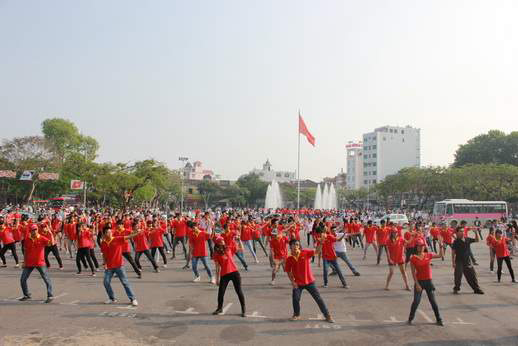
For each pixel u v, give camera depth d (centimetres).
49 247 1702
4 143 6006
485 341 823
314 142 4791
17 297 1165
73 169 5803
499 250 1526
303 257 952
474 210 5041
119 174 5281
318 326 914
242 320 954
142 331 859
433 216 5222
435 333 874
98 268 1739
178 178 9162
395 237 1341
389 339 831
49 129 7881
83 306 1066
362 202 12069
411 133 14538
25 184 6512
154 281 1447
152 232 1805
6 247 1750
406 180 7788
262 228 2231
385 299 1199
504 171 6400
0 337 810
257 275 1602
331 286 1399
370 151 14350
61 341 791
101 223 2058
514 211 7900
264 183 11800
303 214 4653
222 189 11600
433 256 952
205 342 797
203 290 1290
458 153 8962
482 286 1437
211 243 2039
